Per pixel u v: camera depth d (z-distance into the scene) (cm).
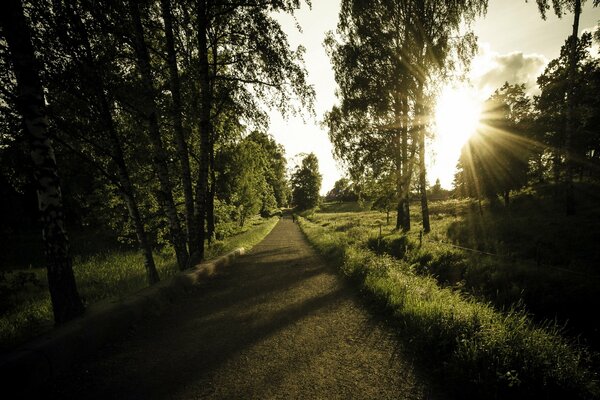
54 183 446
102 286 782
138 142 868
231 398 314
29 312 607
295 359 398
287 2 877
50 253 441
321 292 722
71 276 457
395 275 752
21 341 408
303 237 2202
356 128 1958
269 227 3103
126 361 395
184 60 978
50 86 555
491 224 1791
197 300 669
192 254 954
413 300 561
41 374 336
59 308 441
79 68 564
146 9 816
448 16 1603
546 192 2883
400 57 1709
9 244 426
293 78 960
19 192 443
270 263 1134
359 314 569
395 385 337
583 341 557
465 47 1645
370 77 1850
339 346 436
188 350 427
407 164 1878
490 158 2792
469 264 968
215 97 1011
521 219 1800
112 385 339
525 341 377
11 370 306
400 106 1880
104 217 1248
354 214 4922
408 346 434
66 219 580
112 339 459
